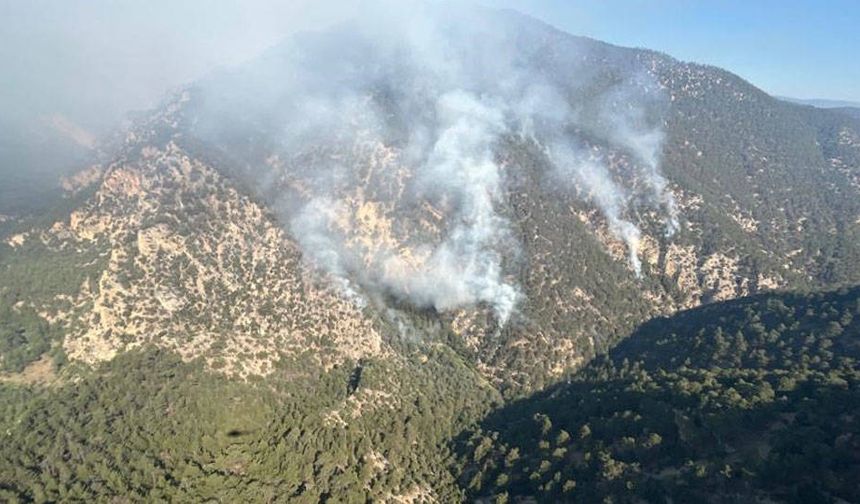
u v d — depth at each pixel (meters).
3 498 153.62
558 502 169.38
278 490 176.12
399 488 187.00
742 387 192.75
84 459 170.88
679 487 158.00
